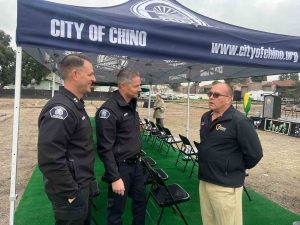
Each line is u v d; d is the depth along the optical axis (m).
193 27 2.99
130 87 2.85
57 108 2.02
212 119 2.92
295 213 4.44
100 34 2.68
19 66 2.75
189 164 7.25
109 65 8.59
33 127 14.70
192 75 8.50
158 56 2.87
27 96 43.66
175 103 45.50
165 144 9.73
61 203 2.09
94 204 4.30
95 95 40.09
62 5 2.59
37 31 2.51
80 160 2.17
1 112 21.72
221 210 2.82
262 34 3.33
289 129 14.95
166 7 3.90
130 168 2.99
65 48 2.58
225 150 2.79
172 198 3.24
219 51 3.10
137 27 2.80
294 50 3.50
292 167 7.93
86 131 2.20
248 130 2.70
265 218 4.22
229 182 2.79
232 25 3.86
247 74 6.17
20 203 4.57
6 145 9.66
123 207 3.03
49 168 1.97
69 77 2.16
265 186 6.02
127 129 2.94
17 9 2.48
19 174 6.29
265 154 9.78
